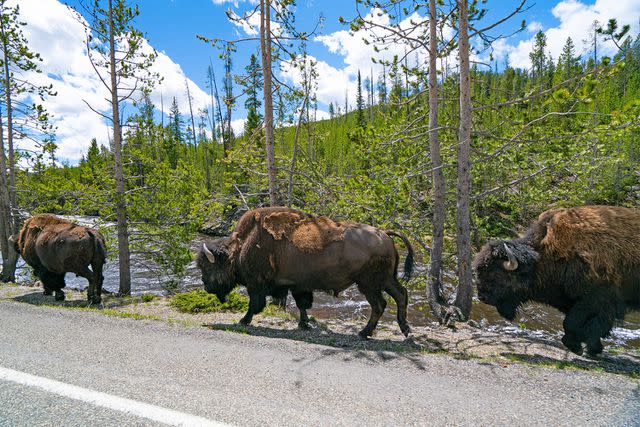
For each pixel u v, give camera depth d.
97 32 9.69
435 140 7.48
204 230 20.81
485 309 9.52
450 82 8.67
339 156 33.06
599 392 3.26
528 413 2.84
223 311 7.27
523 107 6.96
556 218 5.27
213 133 42.31
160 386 3.13
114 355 3.89
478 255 5.65
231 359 3.86
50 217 8.43
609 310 4.84
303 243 5.61
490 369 3.84
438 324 7.35
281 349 4.29
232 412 2.71
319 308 9.98
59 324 5.08
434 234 7.60
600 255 4.82
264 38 8.35
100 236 8.30
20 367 3.51
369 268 5.49
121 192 10.40
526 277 5.28
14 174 13.34
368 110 59.38
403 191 7.25
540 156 7.82
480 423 2.66
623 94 31.97
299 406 2.84
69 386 3.09
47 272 8.26
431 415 2.77
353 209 8.16
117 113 10.27
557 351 5.35
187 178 11.52
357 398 3.02
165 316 6.68
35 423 2.51
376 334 6.04
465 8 6.68
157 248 11.78
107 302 8.20
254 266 5.93
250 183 10.79
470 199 7.54
